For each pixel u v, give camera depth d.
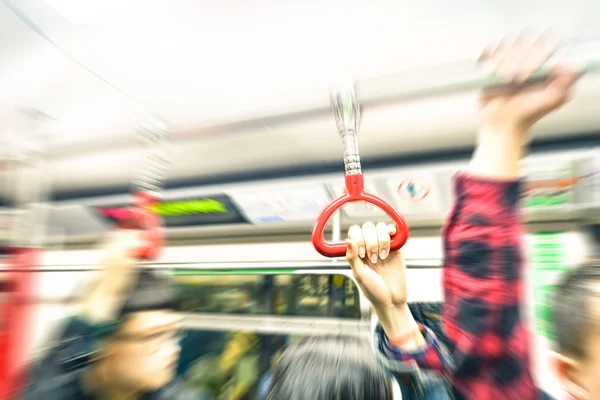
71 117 0.66
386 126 0.91
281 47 0.60
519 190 0.43
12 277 0.54
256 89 0.64
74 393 0.57
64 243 1.51
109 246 0.65
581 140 0.94
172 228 1.60
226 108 0.67
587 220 0.93
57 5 0.56
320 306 1.42
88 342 0.60
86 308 0.63
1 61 0.66
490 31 0.54
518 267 0.42
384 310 0.47
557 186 0.98
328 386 0.52
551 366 0.64
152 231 0.64
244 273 1.53
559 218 1.00
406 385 0.50
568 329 0.47
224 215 1.45
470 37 0.55
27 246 0.57
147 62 0.65
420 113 0.83
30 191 0.61
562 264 0.96
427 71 0.39
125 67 0.65
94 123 0.66
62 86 0.66
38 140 0.65
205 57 0.63
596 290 0.46
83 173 1.11
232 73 0.64
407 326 0.50
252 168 1.19
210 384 1.48
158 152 0.64
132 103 0.67
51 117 0.66
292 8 0.56
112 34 0.61
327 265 1.42
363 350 0.60
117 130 0.64
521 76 0.38
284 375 0.57
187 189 1.34
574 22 0.47
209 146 1.03
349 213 1.26
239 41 0.61
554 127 0.92
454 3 0.53
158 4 0.56
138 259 0.63
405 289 0.48
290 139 0.98
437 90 0.39
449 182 1.09
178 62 0.64
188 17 0.58
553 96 0.38
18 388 0.53
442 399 0.48
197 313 1.58
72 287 1.32
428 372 0.50
